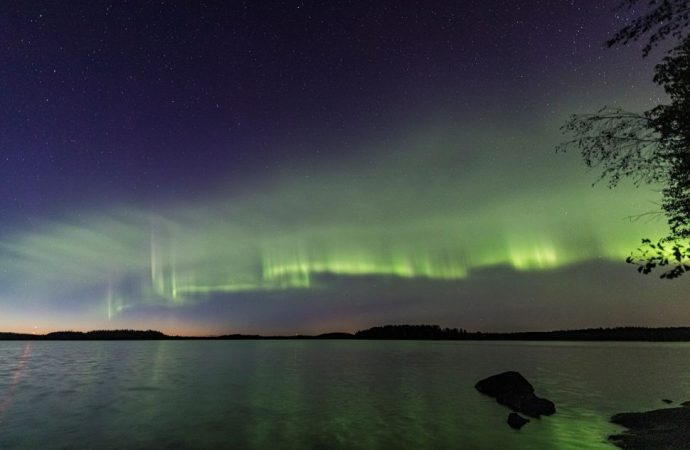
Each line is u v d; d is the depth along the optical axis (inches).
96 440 792.9
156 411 1074.7
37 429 882.8
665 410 868.0
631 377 1782.7
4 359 3344.0
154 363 2908.5
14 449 738.8
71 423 936.3
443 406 1103.0
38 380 1785.2
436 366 2527.1
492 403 1139.3
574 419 899.4
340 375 1983.3
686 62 372.5
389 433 816.9
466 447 711.1
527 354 4133.9
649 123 391.5
